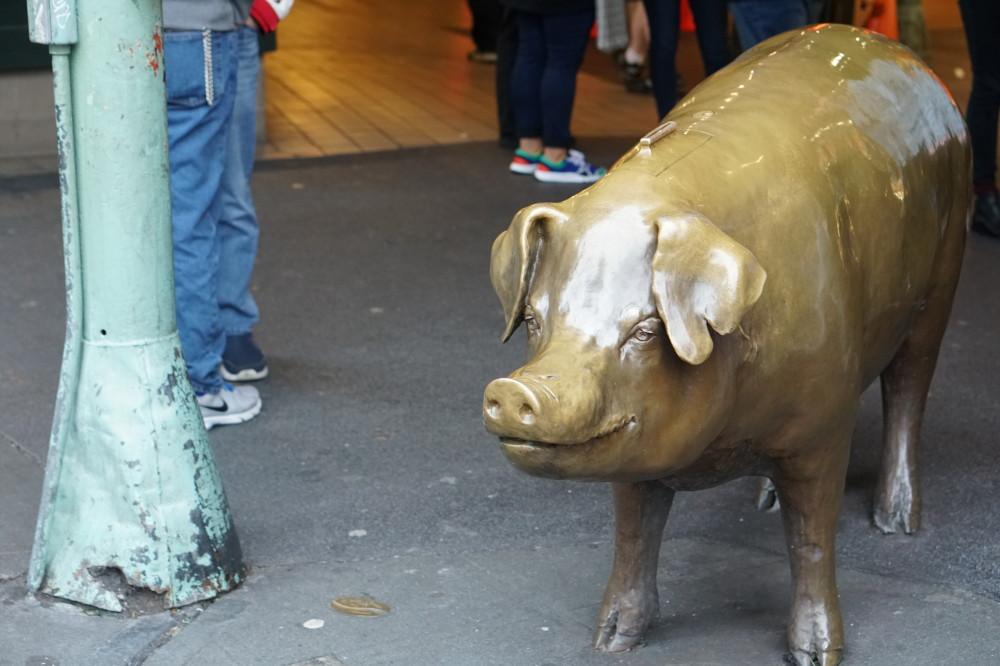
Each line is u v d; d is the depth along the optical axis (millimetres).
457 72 14758
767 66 4113
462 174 10484
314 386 6441
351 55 15656
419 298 7742
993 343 7008
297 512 5156
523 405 2941
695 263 3125
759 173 3570
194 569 4445
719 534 4973
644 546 4102
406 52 16000
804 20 8484
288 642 4234
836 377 3674
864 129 4012
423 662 4105
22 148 10695
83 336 4410
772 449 3744
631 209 3254
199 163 5539
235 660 4137
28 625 4344
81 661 4152
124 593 4426
